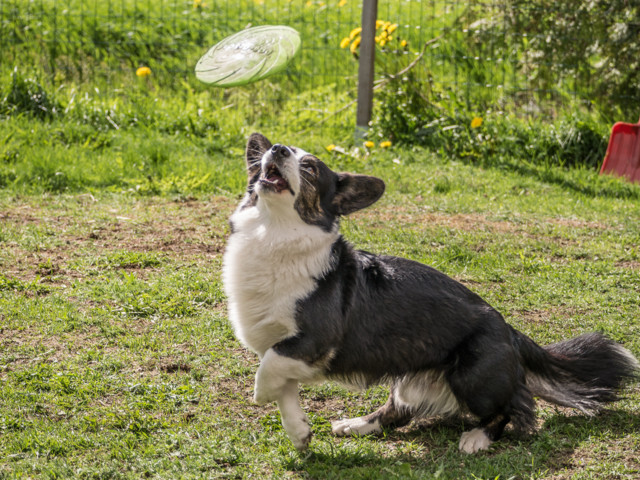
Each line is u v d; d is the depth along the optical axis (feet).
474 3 34.65
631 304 16.90
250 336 11.66
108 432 11.53
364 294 11.53
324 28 40.75
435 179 26.76
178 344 14.61
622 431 11.94
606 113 32.40
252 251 11.30
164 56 36.63
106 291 16.62
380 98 32.09
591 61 35.40
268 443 11.51
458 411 12.18
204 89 34.99
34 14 38.24
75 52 35.76
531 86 33.55
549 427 12.19
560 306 16.90
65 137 28.30
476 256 19.65
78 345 14.33
